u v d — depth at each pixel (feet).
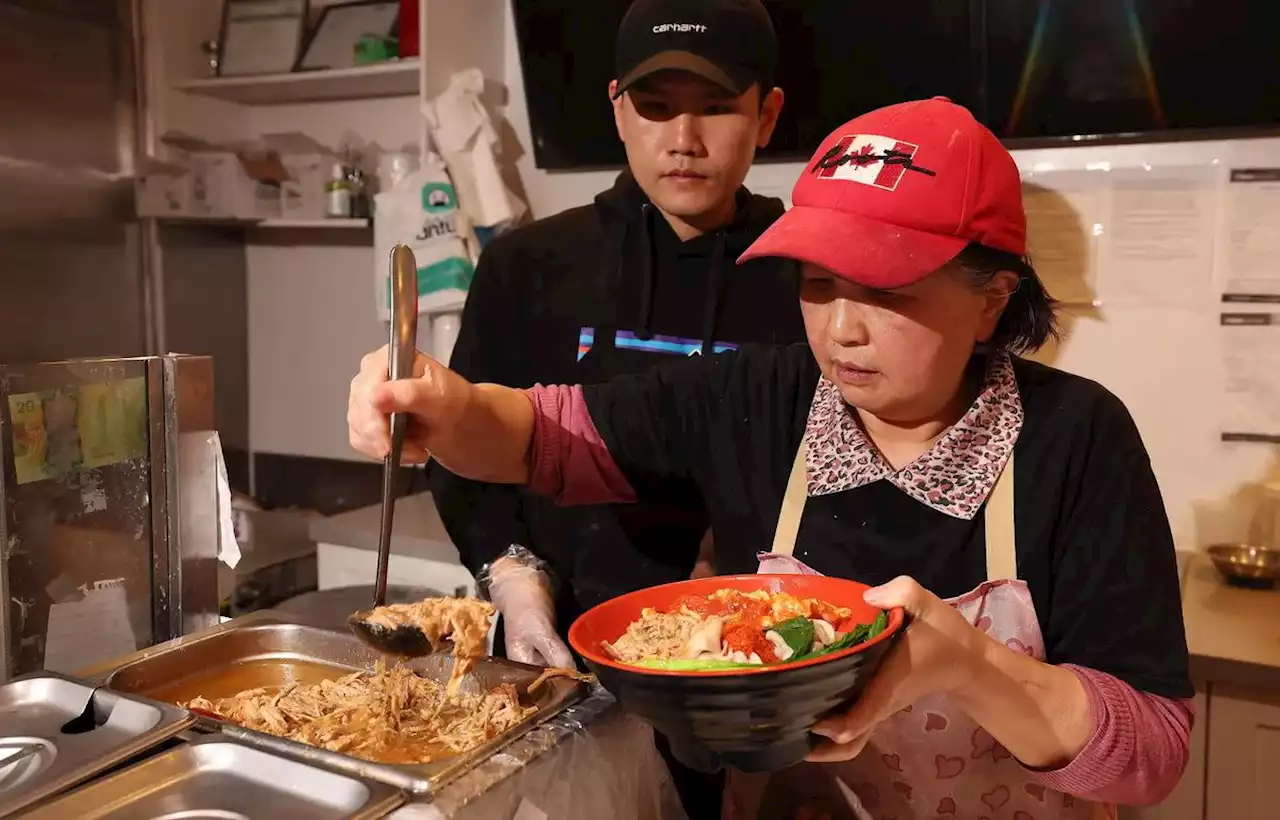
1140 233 6.72
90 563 3.59
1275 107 6.08
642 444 3.86
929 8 6.62
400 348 3.31
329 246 10.09
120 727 2.90
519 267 6.07
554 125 8.15
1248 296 6.49
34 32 8.48
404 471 9.77
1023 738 2.88
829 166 3.09
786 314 5.45
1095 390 3.39
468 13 8.23
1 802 2.42
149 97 9.41
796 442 3.69
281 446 10.64
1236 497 6.68
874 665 2.49
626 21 5.12
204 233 10.10
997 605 3.22
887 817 3.52
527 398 3.88
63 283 8.94
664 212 5.46
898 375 3.01
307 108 10.01
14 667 3.37
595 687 3.26
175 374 3.75
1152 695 2.99
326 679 3.66
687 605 3.02
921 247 2.82
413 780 2.56
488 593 5.55
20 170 8.48
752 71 4.94
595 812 2.90
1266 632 5.33
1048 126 6.63
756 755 2.52
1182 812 5.31
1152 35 6.17
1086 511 3.20
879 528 3.38
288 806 2.53
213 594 3.99
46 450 3.42
